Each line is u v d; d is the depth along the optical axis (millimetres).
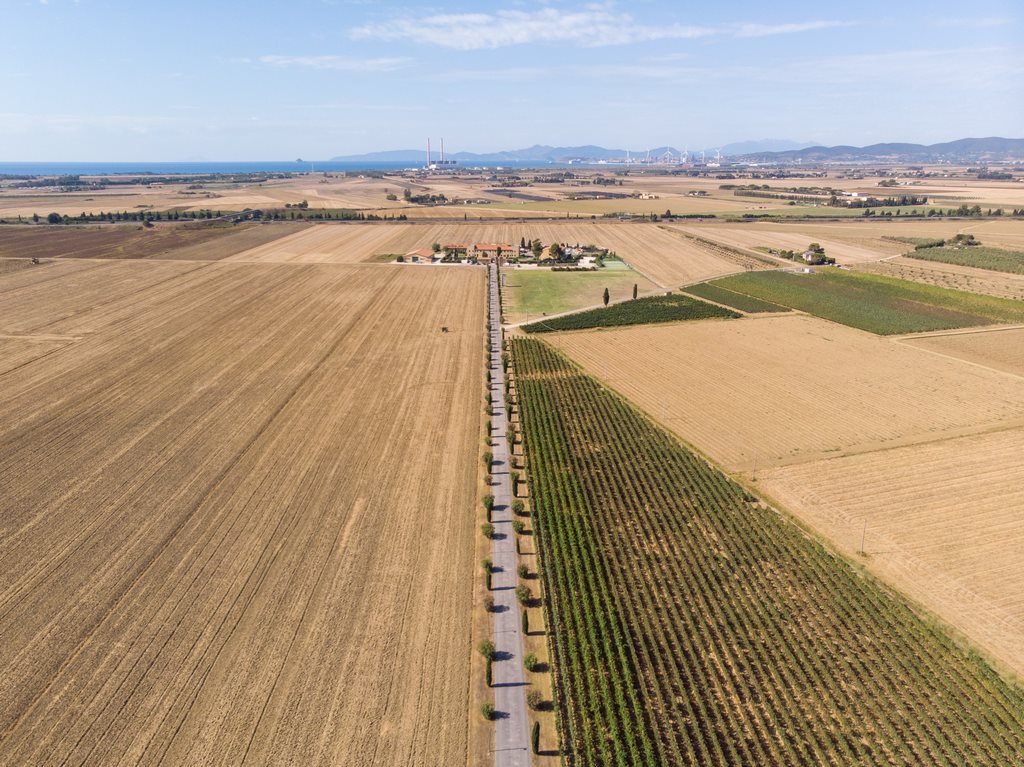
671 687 33469
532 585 40438
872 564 42625
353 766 28141
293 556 42156
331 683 32500
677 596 40125
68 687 32156
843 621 37906
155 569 40719
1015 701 32188
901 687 33438
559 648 35281
